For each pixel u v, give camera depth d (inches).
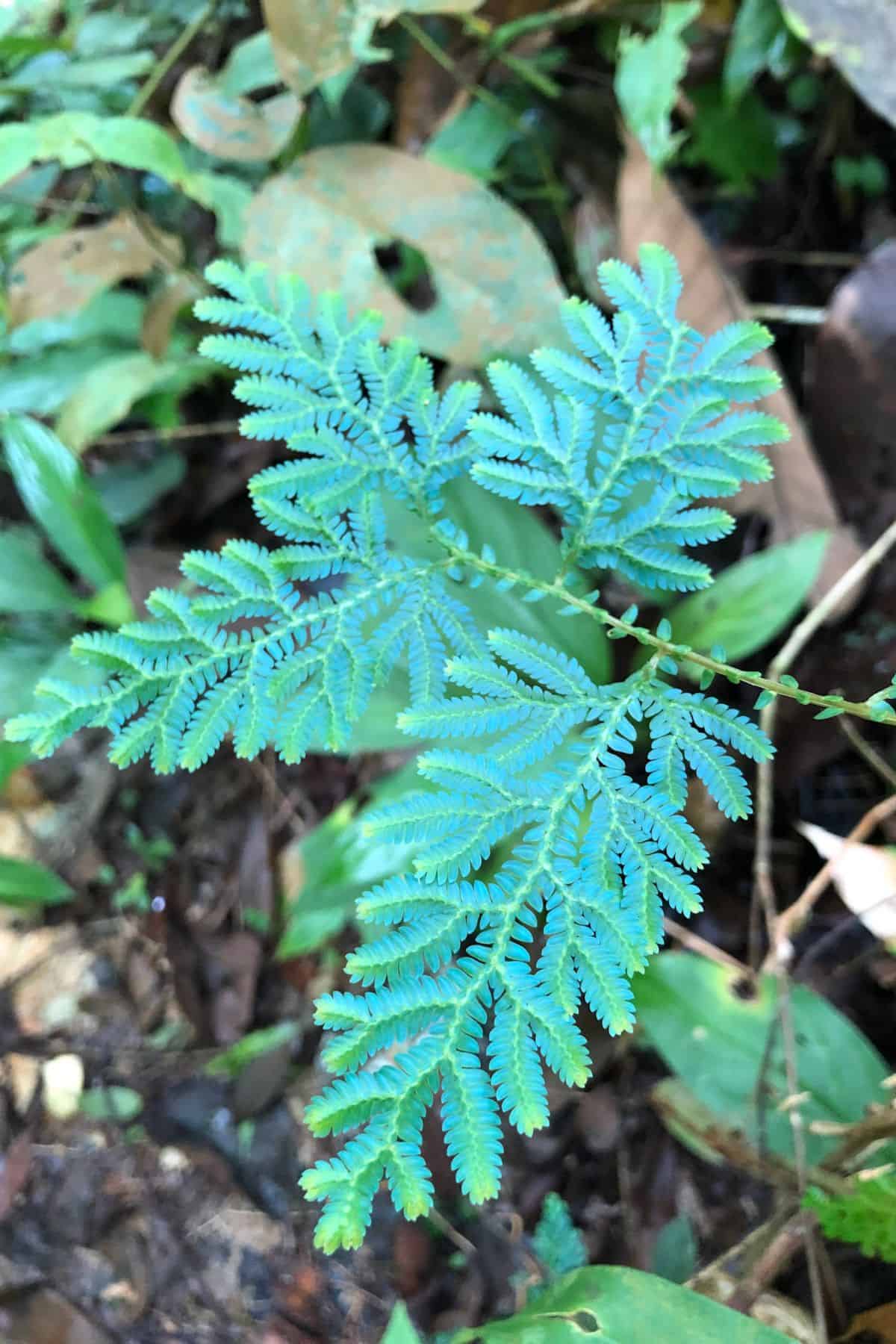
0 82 22.2
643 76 18.0
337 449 12.1
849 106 21.9
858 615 18.8
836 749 18.8
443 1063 9.8
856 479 19.0
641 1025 18.0
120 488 24.5
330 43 17.4
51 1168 20.7
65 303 20.3
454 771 10.8
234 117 18.3
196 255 23.5
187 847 23.5
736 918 19.0
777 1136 15.8
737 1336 12.8
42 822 24.2
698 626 18.0
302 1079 21.2
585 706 11.4
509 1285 18.1
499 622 17.6
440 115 22.2
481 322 17.9
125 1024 22.2
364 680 11.7
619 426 12.0
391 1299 18.5
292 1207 20.0
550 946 10.3
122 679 11.2
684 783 11.1
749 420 11.8
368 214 18.0
